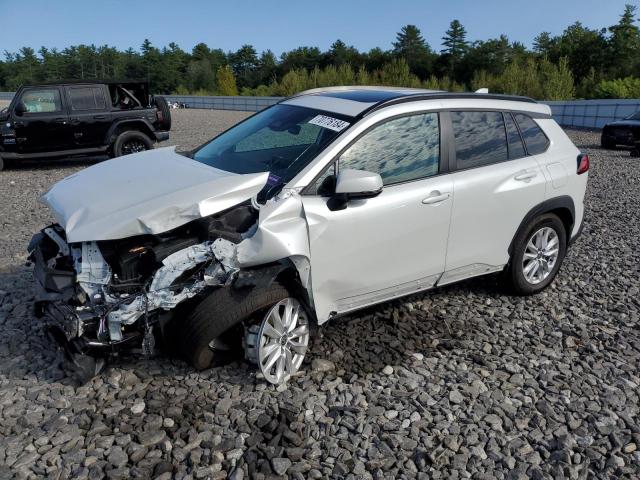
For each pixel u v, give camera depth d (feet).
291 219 11.76
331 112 13.93
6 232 23.53
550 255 17.21
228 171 13.21
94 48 370.32
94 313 10.57
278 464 9.77
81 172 14.06
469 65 243.19
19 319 14.62
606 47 214.48
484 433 10.99
